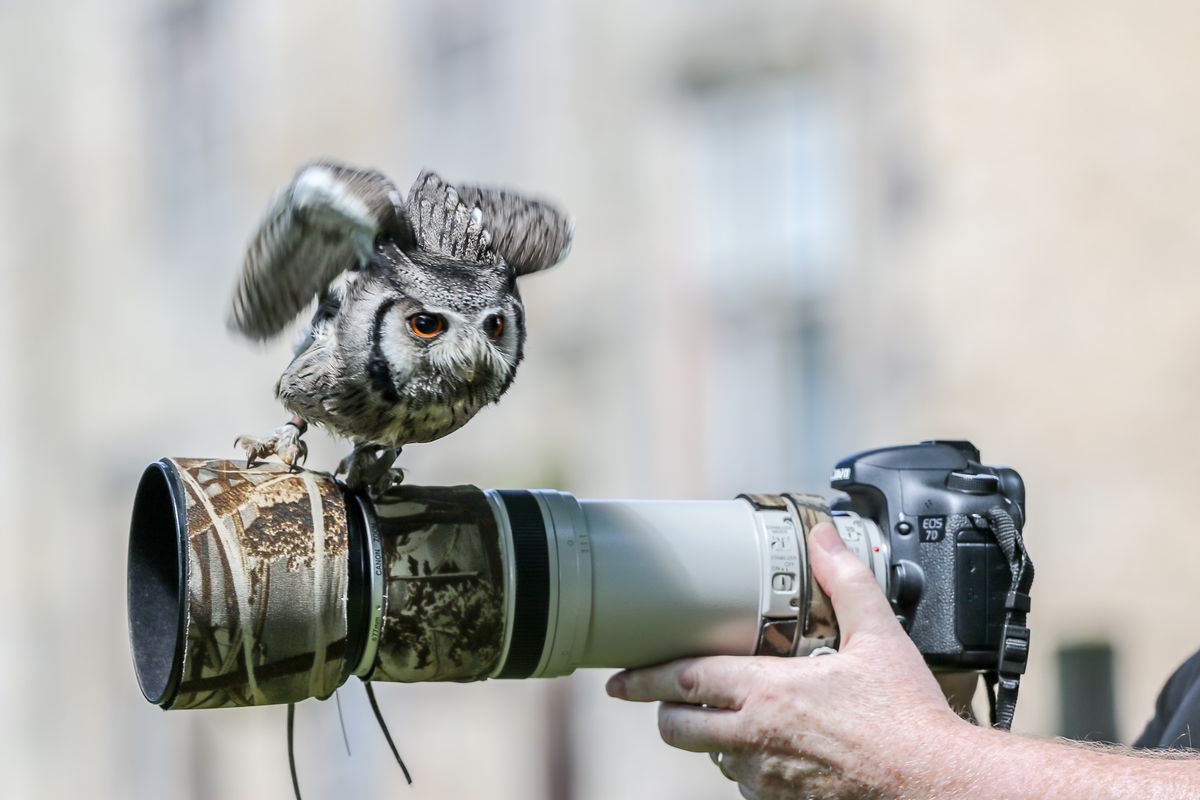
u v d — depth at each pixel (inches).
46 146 772.6
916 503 159.8
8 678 755.4
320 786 563.8
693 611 152.8
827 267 455.5
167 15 708.7
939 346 430.0
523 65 526.3
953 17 431.5
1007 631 156.2
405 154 577.6
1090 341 408.2
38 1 789.9
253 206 650.8
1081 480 406.0
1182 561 394.9
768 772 146.9
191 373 687.1
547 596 147.8
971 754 139.8
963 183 428.8
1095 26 410.0
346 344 140.0
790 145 465.4
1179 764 134.2
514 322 144.9
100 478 727.1
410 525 145.6
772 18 467.2
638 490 485.1
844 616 152.8
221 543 136.2
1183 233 400.8
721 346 477.4
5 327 776.3
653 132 490.0
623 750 472.1
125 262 728.3
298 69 630.5
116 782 701.3
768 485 466.6
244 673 136.9
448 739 518.3
